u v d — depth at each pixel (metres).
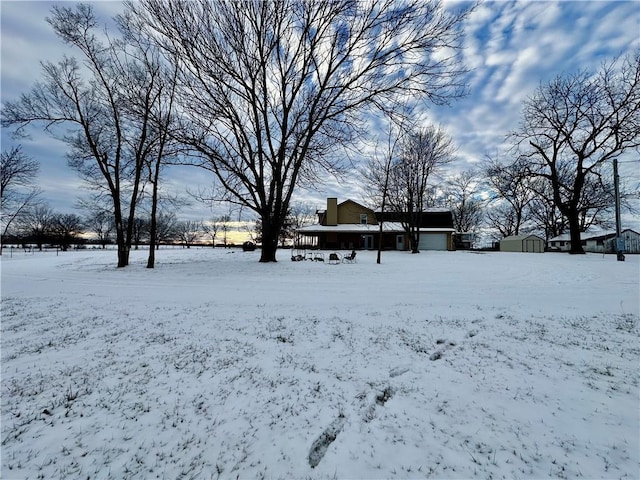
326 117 13.82
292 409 3.12
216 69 13.10
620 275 10.92
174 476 2.27
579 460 2.33
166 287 9.48
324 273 12.34
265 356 4.39
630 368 3.78
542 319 5.79
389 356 4.36
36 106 14.09
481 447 2.51
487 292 8.41
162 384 3.63
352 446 2.57
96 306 7.12
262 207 15.89
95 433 2.78
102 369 4.02
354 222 35.50
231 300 7.65
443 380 3.64
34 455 2.50
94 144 15.18
